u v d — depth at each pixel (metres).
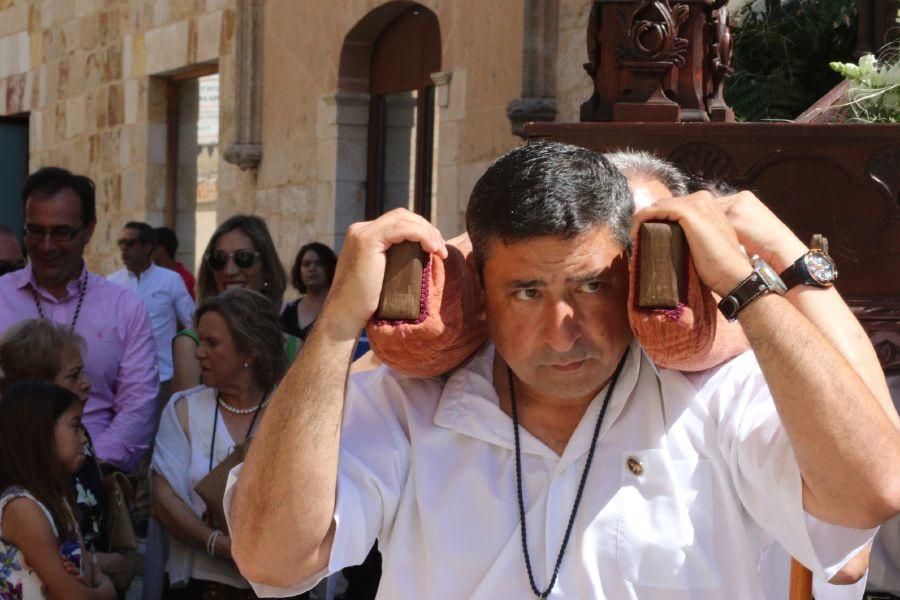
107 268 13.77
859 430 1.98
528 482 2.30
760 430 2.17
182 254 13.16
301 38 10.62
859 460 1.98
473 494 2.30
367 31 9.99
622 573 2.23
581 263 2.08
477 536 2.29
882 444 1.99
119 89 13.48
